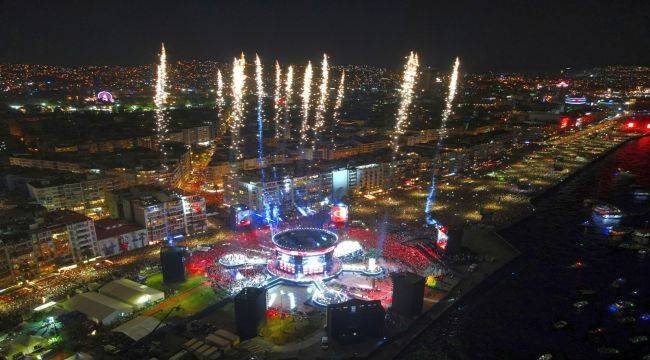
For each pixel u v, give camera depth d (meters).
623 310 161.38
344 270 185.88
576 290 176.12
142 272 181.75
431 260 196.50
